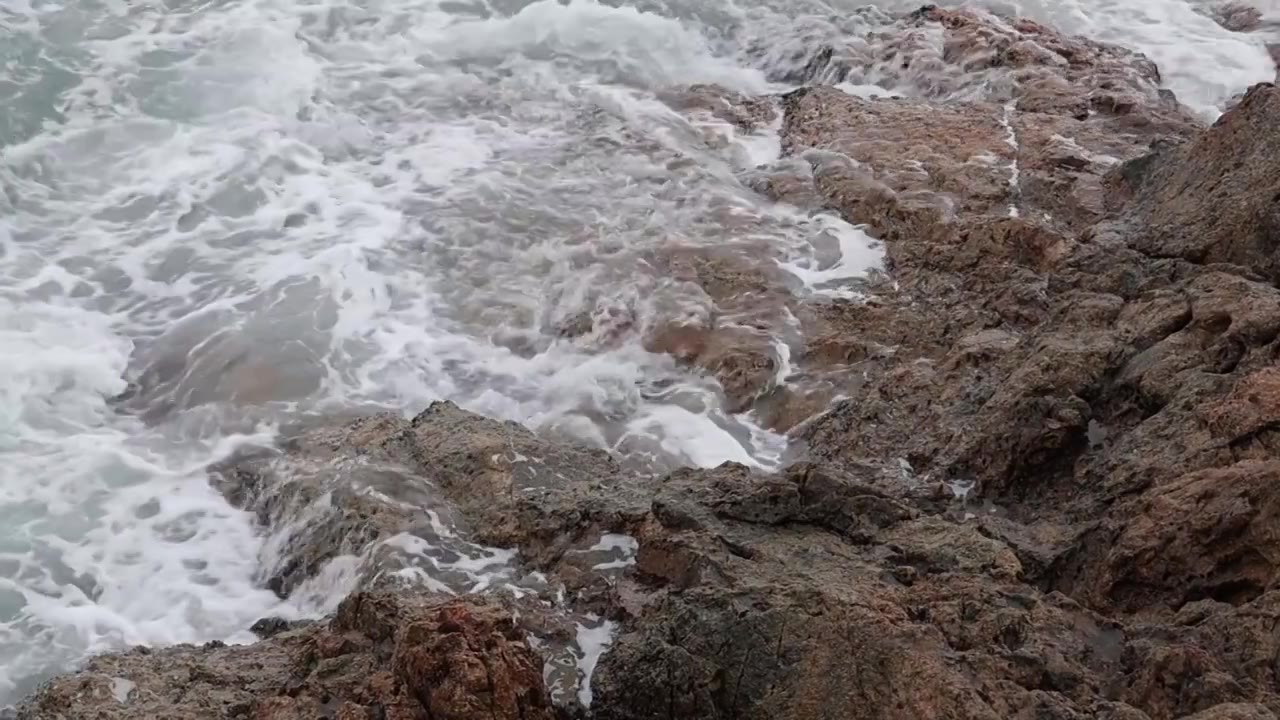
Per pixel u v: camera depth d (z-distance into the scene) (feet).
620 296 32.32
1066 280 29.12
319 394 29.86
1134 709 16.42
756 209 36.60
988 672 17.21
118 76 41.60
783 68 46.47
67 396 29.53
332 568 23.80
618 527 23.03
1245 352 23.65
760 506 21.93
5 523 25.88
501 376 30.68
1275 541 18.95
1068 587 20.92
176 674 20.77
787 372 30.12
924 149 37.78
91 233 35.24
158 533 26.03
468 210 36.37
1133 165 33.53
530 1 48.85
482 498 24.84
